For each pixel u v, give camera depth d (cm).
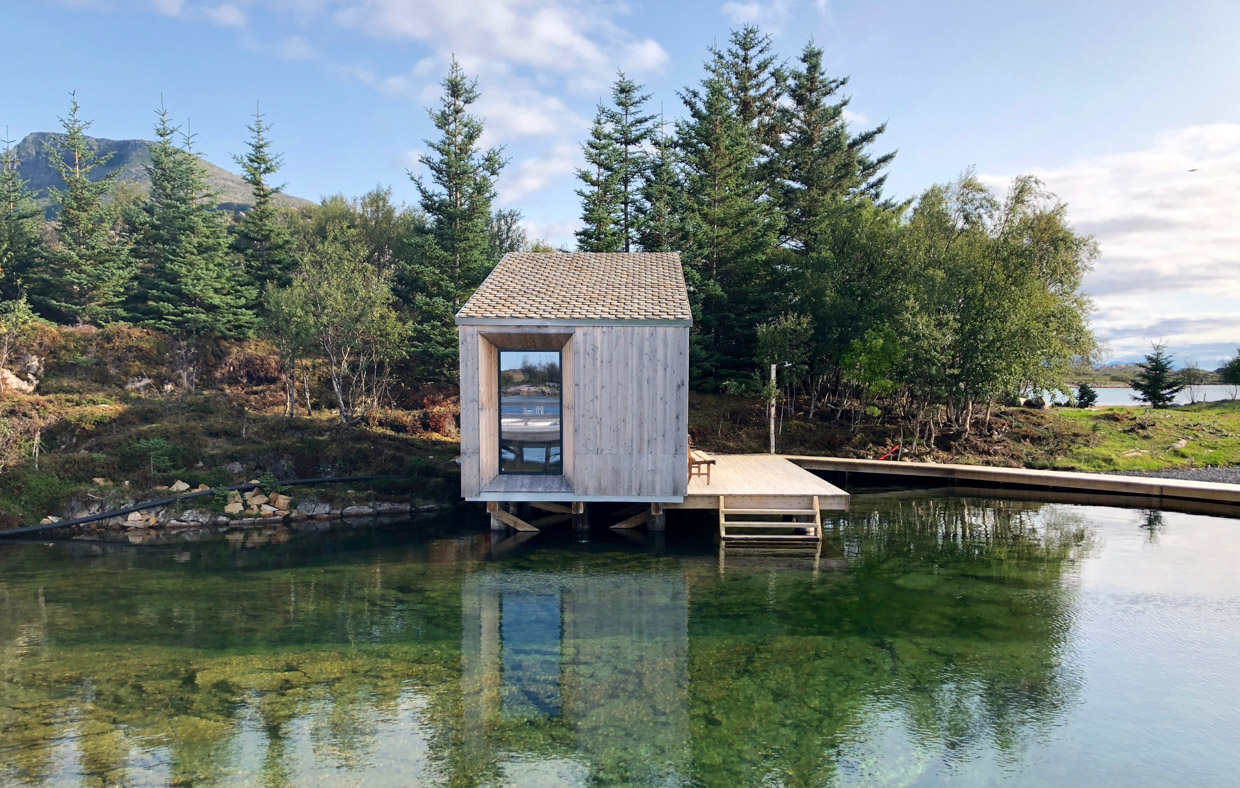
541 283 1210
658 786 426
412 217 2792
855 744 480
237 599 818
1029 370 1686
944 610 768
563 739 487
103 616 755
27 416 1411
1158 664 618
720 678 591
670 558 1012
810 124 2823
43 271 2002
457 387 2091
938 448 1816
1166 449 1777
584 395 1078
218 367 2030
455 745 477
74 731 495
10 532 1160
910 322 1616
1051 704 543
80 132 2081
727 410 2039
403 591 852
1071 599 802
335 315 1673
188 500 1279
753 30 2791
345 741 480
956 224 1978
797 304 1967
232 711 528
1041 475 1487
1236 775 442
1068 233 1817
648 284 1212
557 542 1116
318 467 1472
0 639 684
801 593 838
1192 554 997
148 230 2205
